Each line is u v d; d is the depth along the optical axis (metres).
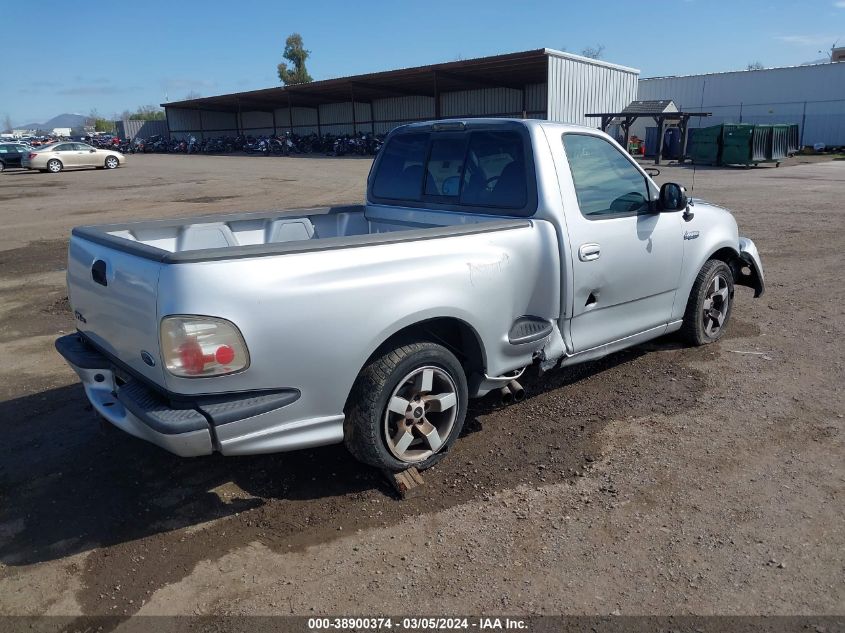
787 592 2.79
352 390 3.43
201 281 2.87
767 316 6.70
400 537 3.24
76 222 15.09
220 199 19.38
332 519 3.40
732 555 3.03
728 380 5.02
